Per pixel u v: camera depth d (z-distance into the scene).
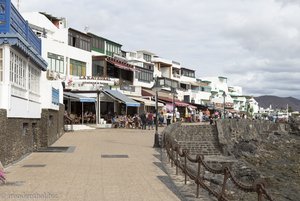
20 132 18.39
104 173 14.80
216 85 109.19
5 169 15.28
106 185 12.54
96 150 22.22
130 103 48.69
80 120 44.72
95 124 44.50
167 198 10.95
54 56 46.44
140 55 76.56
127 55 72.88
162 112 51.53
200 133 38.88
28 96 20.08
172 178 14.00
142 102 56.00
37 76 22.97
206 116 64.31
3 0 16.23
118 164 17.20
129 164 17.25
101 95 47.31
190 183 13.07
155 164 17.34
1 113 15.19
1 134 15.22
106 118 48.69
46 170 15.24
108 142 26.86
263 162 39.78
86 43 55.12
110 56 58.88
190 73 95.31
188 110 74.06
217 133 38.56
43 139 23.16
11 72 16.75
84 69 52.44
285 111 138.38
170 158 16.62
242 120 54.03
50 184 12.48
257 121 61.25
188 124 42.00
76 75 50.59
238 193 15.40
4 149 15.45
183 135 37.72
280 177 33.06
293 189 28.41
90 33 57.44
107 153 21.03
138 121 44.59
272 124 67.94
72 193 11.26
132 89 59.91
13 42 16.11
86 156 19.64
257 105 139.88
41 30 45.94
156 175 14.57
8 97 16.06
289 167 40.47
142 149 23.23
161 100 64.31
